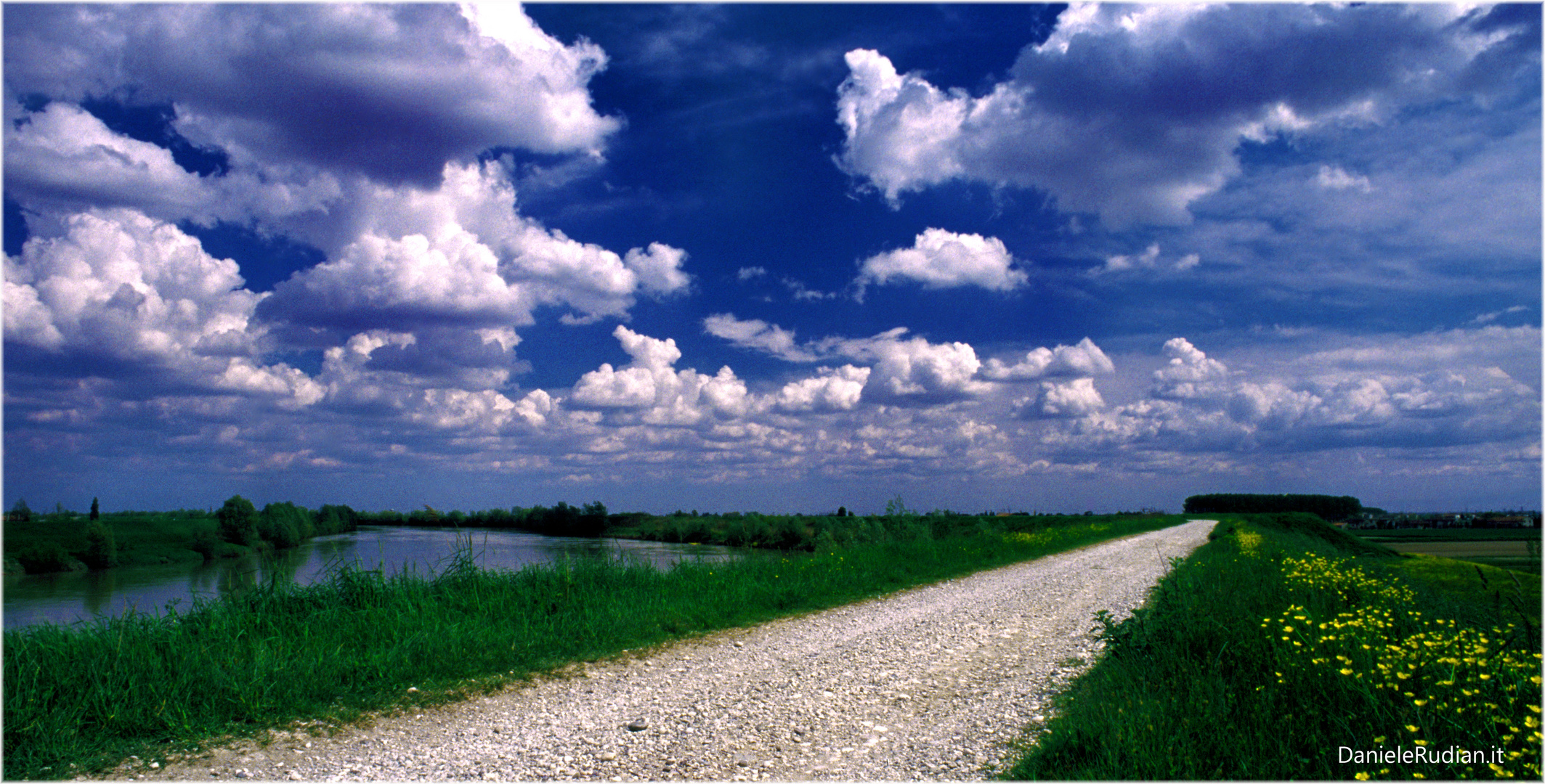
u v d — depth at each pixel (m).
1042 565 20.06
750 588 12.50
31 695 5.35
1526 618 6.06
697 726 5.88
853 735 5.61
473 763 5.07
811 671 7.73
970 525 30.14
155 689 5.81
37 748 4.94
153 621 7.38
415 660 7.37
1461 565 14.91
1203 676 5.80
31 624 6.85
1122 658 6.80
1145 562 21.00
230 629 7.59
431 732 5.73
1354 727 4.57
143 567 26.55
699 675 7.55
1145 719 4.80
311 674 6.56
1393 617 7.10
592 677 7.45
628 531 59.75
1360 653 5.42
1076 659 8.01
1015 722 5.79
